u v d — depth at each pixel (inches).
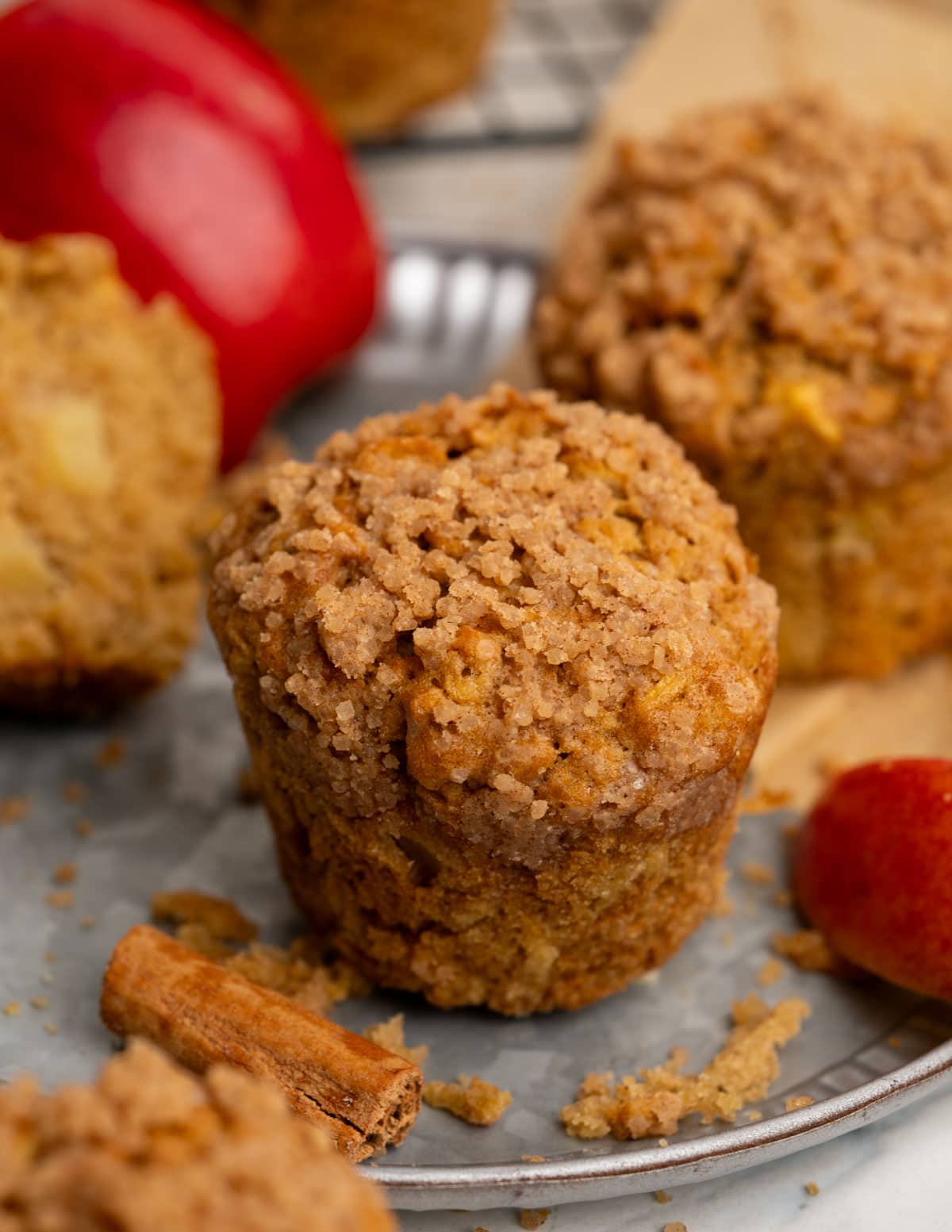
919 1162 14.7
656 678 14.0
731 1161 14.0
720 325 16.5
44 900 15.5
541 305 17.4
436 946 14.6
